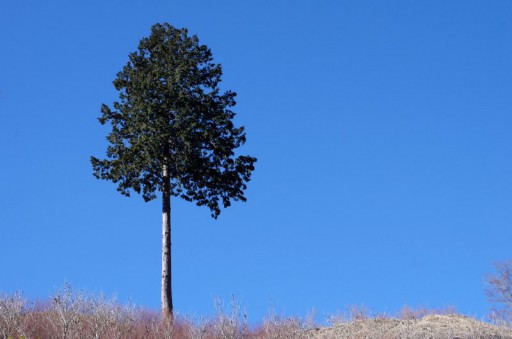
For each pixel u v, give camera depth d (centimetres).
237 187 3177
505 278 2980
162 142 3078
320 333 2347
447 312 2609
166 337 2353
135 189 3041
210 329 2302
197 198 3139
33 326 2323
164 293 2880
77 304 2353
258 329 2345
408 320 2492
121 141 3123
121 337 2317
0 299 2389
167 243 2975
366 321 2458
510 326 2430
